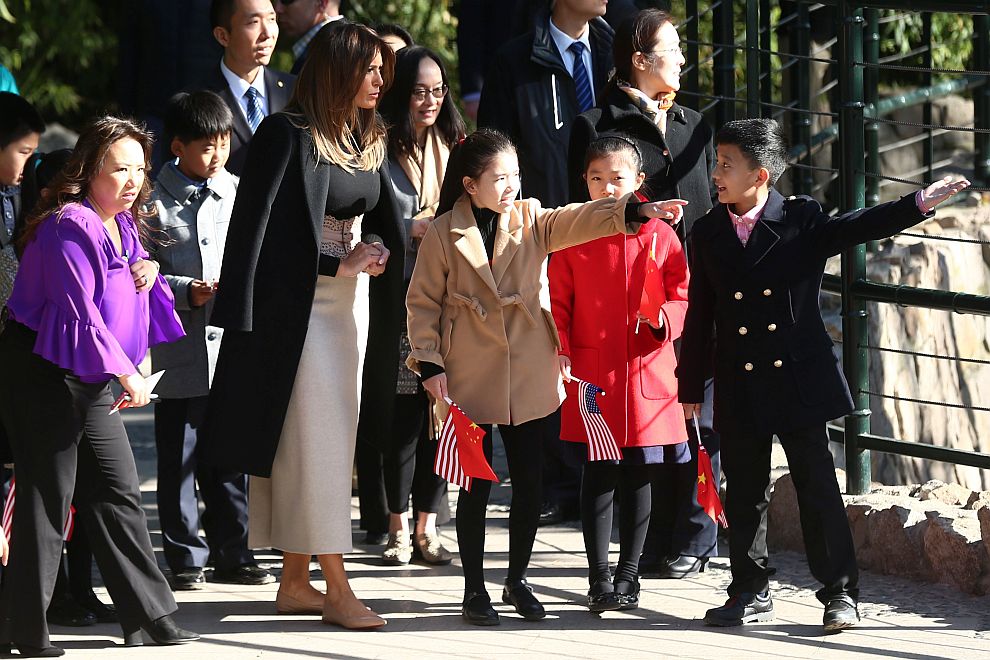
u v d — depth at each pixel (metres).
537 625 16.89
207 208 19.39
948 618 16.66
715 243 16.56
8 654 16.12
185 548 19.03
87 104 52.00
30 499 15.91
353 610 17.06
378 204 17.64
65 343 15.52
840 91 19.56
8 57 46.88
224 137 19.14
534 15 22.25
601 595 17.20
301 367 16.98
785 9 35.22
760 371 16.33
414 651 15.94
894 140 40.12
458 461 16.41
